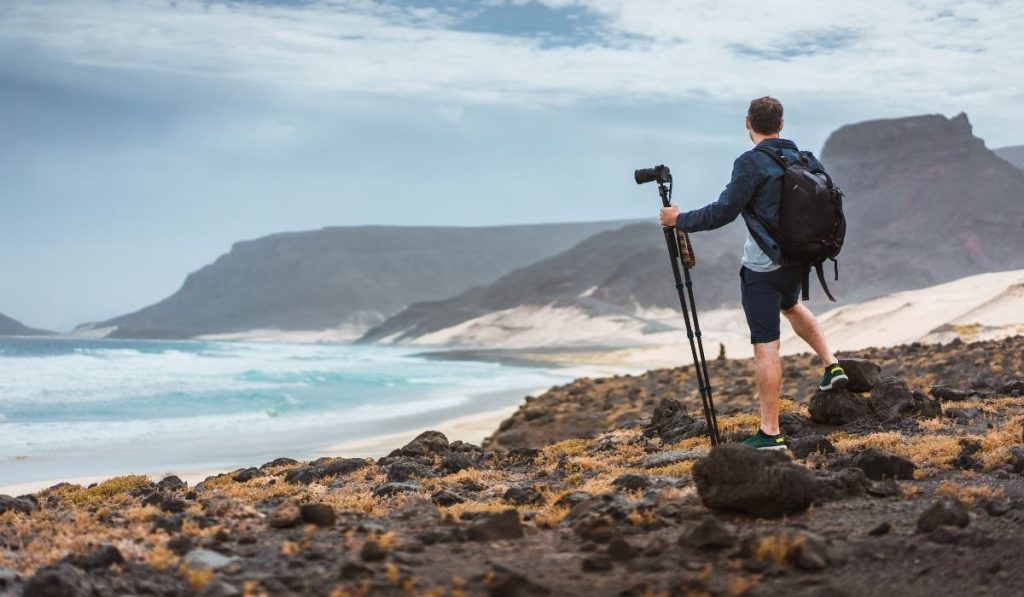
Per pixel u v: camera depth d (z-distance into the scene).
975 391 13.45
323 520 6.17
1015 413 11.18
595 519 5.70
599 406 24.22
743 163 7.63
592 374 91.25
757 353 8.30
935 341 57.31
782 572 4.73
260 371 81.38
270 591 4.47
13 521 7.05
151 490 9.16
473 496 7.93
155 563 5.02
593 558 4.87
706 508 6.11
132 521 6.75
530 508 7.01
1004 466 7.67
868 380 11.03
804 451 8.73
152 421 38.75
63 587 4.25
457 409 45.69
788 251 7.66
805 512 5.95
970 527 5.37
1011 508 5.80
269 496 8.45
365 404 49.28
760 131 7.89
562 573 4.77
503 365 120.69
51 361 92.00
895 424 10.24
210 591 4.31
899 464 7.34
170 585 4.63
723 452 6.01
